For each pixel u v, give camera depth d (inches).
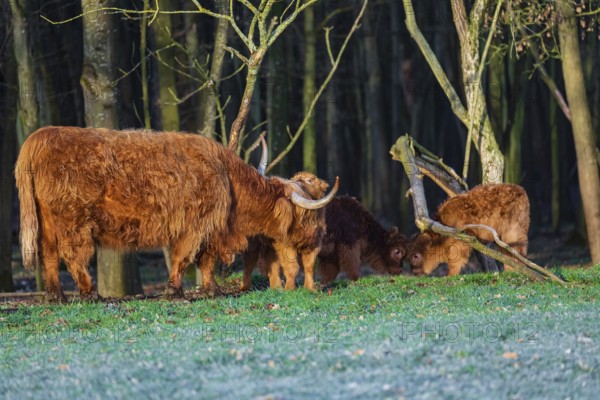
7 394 693.9
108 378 723.4
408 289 1175.0
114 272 1454.2
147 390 684.1
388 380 693.3
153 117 2405.3
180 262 1121.4
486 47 1486.2
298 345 817.5
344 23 3088.1
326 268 1347.2
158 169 1082.7
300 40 2847.0
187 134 1127.6
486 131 1523.1
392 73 3235.7
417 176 1397.6
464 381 696.4
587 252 2340.1
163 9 1852.9
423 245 1368.1
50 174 1050.7
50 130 1064.8
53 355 823.7
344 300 1088.8
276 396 652.7
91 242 1074.7
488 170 1526.8
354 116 3531.0
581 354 771.4
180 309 1049.5
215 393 669.3
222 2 1547.7
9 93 1847.9
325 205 1252.5
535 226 2856.8
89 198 1058.1
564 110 2027.6
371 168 3356.3
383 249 1376.7
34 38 1999.3
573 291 1131.9
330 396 655.1
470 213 1353.3
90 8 1425.9
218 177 1120.8
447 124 3828.7
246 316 999.0
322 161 3518.7
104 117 1438.2
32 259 1064.2
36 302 1141.7
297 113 2812.5
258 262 1259.8
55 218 1064.2
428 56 1558.8
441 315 965.8
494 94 2185.0
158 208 1083.9
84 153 1058.1
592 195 1808.6
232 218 1154.0
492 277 1252.5
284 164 2064.5
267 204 1168.8
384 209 3272.6
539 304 1031.0
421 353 765.9
